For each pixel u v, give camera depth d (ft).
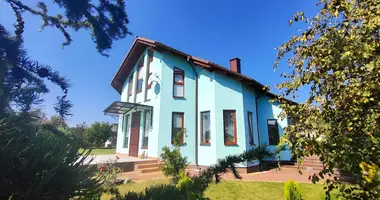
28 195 3.54
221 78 37.11
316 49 9.84
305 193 21.21
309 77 9.86
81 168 4.61
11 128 3.65
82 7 5.48
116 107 41.01
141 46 45.78
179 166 22.39
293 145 9.53
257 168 34.42
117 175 25.13
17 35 4.35
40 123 4.29
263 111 42.96
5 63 3.84
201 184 6.79
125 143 47.88
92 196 4.79
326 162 8.70
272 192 21.81
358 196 7.73
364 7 9.16
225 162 7.52
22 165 3.64
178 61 41.01
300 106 10.51
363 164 6.27
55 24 5.45
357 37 8.50
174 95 38.96
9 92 3.73
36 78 4.28
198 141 37.04
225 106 35.99
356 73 8.84
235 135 34.73
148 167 32.94
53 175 3.82
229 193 21.30
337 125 9.07
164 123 36.83
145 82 42.86
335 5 9.26
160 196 5.45
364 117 8.69
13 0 4.71
